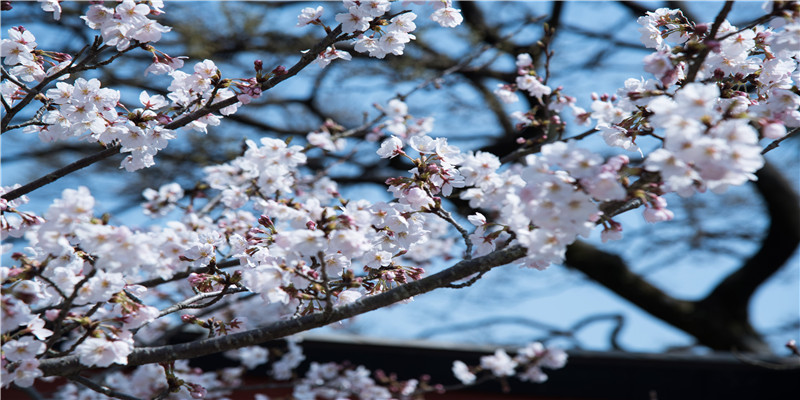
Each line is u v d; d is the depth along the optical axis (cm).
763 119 217
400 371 718
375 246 324
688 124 208
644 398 702
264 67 985
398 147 327
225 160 1004
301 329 297
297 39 1002
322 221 267
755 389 686
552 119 495
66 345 552
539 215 232
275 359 737
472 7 1051
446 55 1053
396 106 616
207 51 935
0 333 259
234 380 699
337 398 659
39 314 286
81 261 290
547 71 516
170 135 336
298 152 380
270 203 314
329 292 281
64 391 575
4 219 312
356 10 334
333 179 1081
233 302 606
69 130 346
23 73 338
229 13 955
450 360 718
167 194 583
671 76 259
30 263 263
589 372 712
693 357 694
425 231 328
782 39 263
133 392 569
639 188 243
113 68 884
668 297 1194
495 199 335
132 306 275
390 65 1006
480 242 321
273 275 280
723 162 206
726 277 1209
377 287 321
